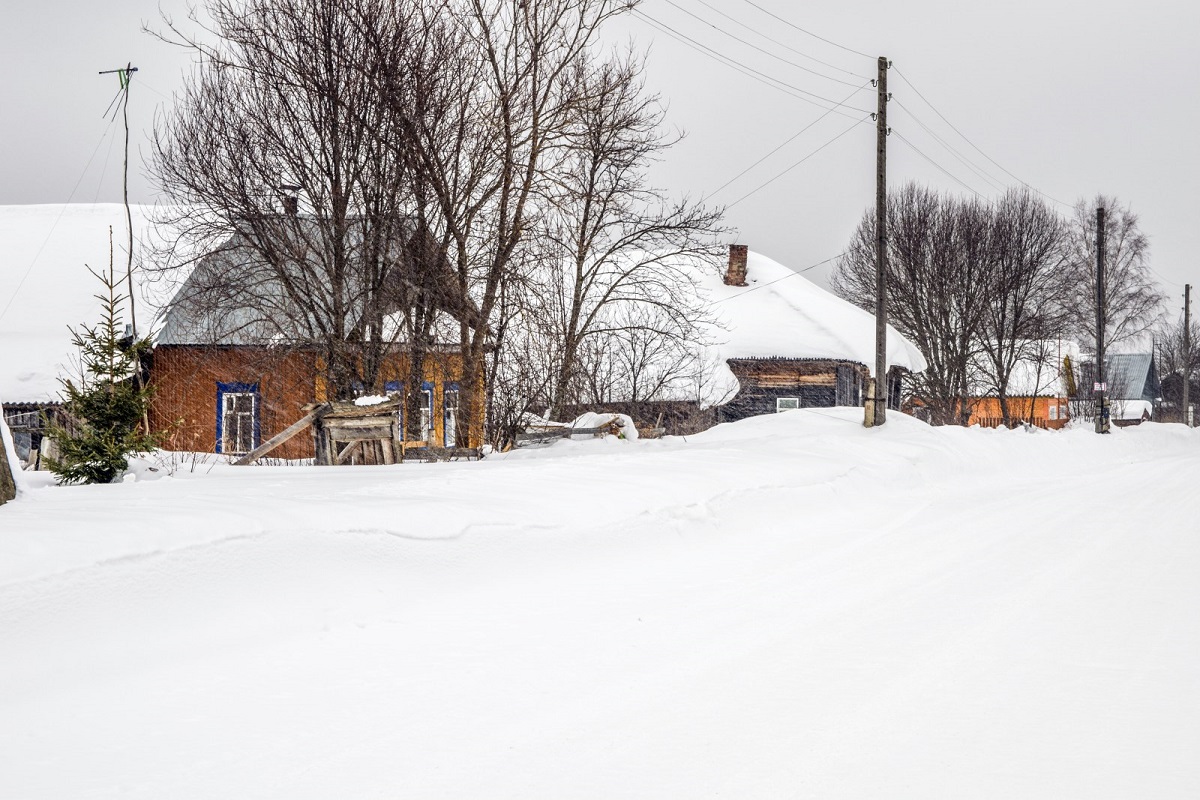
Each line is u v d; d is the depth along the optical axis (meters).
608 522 10.31
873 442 20.73
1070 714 5.24
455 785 4.24
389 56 20.45
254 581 6.96
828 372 41.78
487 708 5.29
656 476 12.71
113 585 6.23
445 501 9.36
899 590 8.62
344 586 7.38
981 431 25.72
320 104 20.70
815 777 4.34
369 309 20.86
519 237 21.89
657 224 25.95
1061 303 50.28
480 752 4.64
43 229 34.41
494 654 6.37
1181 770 4.43
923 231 49.41
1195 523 13.34
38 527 6.54
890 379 46.81
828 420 25.47
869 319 46.72
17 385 26.70
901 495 16.47
